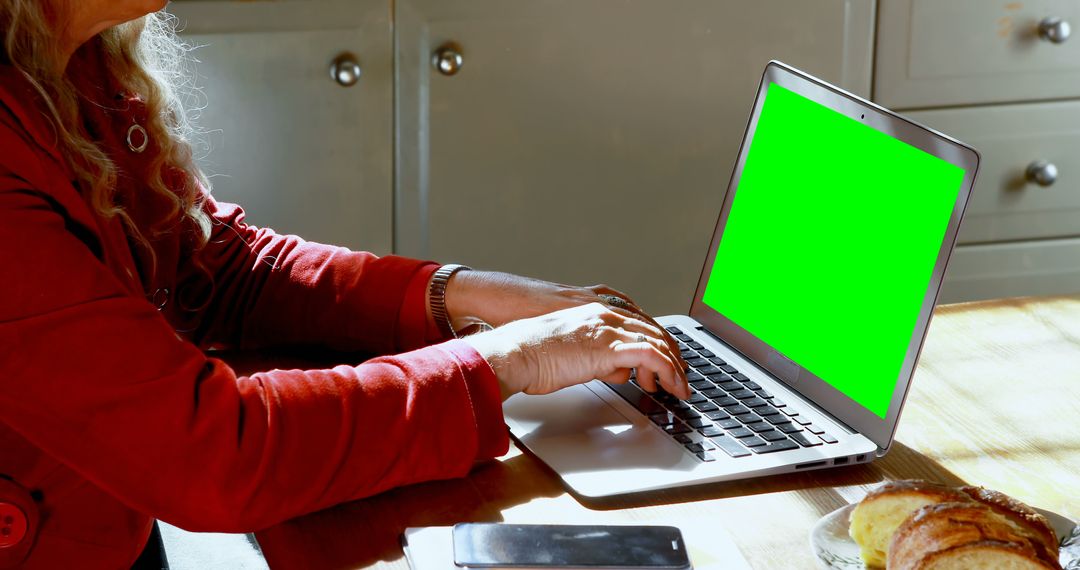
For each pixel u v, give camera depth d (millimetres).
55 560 875
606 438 940
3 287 765
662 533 776
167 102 1082
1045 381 1054
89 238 855
